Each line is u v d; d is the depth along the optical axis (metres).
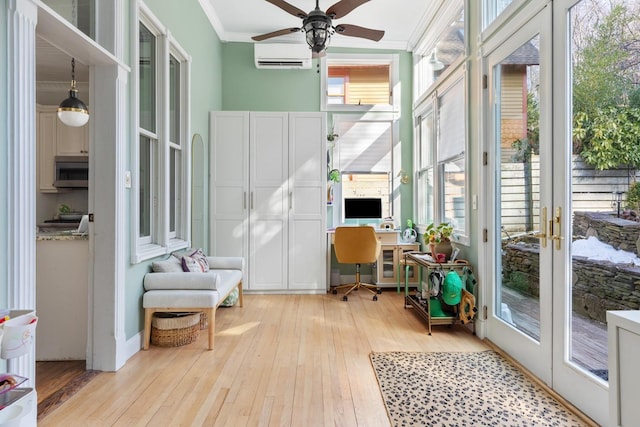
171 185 3.71
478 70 3.19
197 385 2.29
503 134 2.85
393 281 4.95
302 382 2.33
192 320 3.03
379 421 1.90
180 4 3.62
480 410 1.99
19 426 1.28
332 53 5.39
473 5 3.33
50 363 2.64
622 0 1.73
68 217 5.08
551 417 1.93
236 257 4.33
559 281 2.14
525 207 2.54
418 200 5.23
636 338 1.24
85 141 5.18
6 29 1.65
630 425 1.27
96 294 2.49
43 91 4.91
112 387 2.26
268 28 5.09
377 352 2.83
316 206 4.77
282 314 3.87
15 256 1.67
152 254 2.97
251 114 4.75
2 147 1.64
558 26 2.15
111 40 2.44
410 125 5.46
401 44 5.39
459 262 3.38
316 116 4.79
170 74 3.67
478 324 3.16
